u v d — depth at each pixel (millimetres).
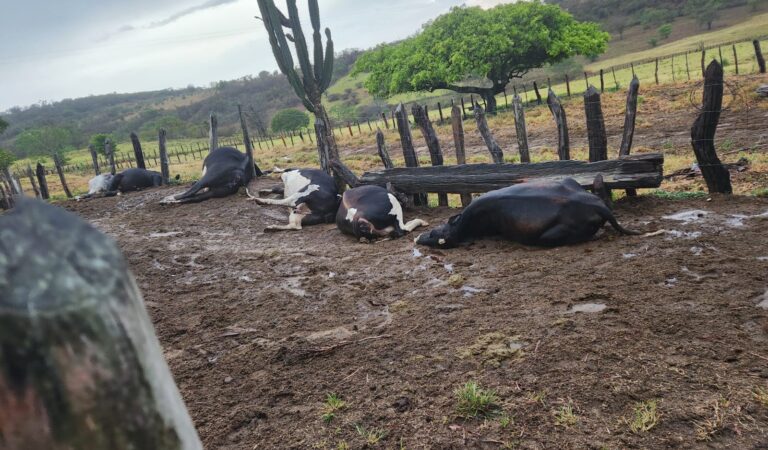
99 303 377
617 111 21469
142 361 414
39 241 374
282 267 6891
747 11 96188
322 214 9250
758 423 2918
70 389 376
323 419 3473
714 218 6223
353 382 3867
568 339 3996
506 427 3158
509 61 35438
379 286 5777
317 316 5207
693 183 8992
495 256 6176
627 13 125250
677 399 3191
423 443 3125
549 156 14719
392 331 4605
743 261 4922
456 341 4242
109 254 401
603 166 7258
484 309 4762
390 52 41875
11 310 346
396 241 7492
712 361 3510
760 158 10320
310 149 29641
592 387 3402
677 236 5832
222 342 4887
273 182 12578
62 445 382
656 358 3619
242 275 6762
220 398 3912
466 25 36875
